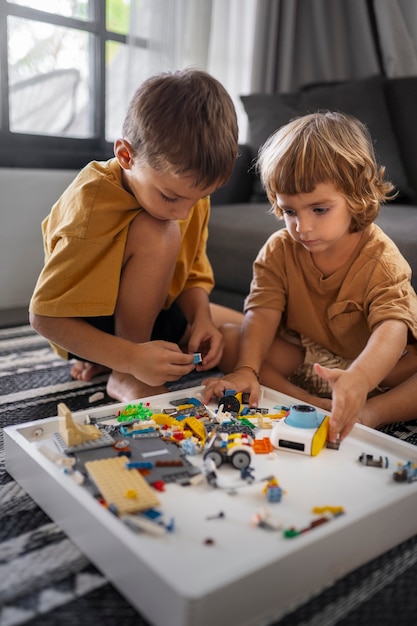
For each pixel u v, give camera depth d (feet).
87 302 3.37
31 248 5.82
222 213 5.47
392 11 7.00
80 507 2.26
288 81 7.73
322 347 3.96
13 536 2.39
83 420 3.04
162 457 2.65
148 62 6.42
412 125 6.05
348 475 2.61
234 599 1.86
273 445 2.84
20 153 6.09
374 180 3.58
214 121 3.00
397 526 2.38
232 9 7.43
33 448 2.67
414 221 4.50
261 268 3.95
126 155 3.21
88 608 2.01
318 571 2.11
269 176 3.43
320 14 7.52
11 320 6.04
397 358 3.22
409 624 2.00
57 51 6.26
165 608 1.84
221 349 3.78
